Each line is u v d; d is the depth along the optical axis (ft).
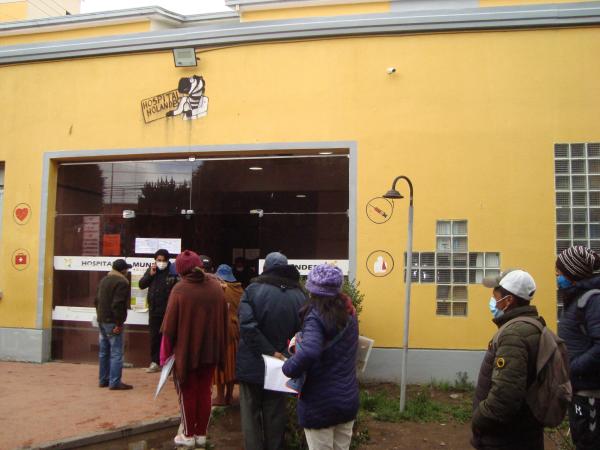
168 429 20.08
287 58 28.14
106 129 30.22
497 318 11.28
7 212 31.27
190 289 17.98
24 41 35.12
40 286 30.50
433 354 25.73
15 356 30.53
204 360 17.78
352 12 33.14
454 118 26.55
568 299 12.90
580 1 27.86
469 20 26.53
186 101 29.17
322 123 27.61
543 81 26.21
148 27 33.60
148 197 30.27
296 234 28.09
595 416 12.32
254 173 28.91
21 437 17.98
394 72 27.09
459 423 21.02
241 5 33.71
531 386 10.44
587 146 25.86
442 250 26.16
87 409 21.29
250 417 16.30
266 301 16.16
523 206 25.89
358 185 26.99
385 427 20.56
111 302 24.63
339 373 12.14
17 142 31.45
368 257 26.61
